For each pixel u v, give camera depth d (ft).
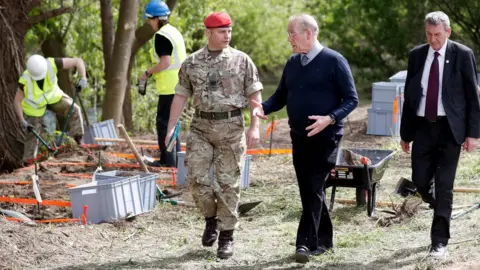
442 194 29.19
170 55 47.32
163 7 47.78
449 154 29.12
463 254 29.76
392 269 28.73
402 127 30.45
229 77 29.99
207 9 99.86
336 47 121.49
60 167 51.70
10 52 57.67
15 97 54.13
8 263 30.14
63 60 55.36
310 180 29.04
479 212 36.45
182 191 43.34
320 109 28.35
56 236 33.47
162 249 32.78
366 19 114.42
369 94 118.62
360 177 35.60
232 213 30.58
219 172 30.66
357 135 65.10
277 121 79.97
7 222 34.58
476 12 100.78
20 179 48.55
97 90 103.09
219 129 30.14
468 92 28.78
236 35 146.72
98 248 32.91
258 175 49.32
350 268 29.04
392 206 38.04
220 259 30.81
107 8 77.10
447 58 28.76
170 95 48.49
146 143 59.16
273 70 177.78
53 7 81.46
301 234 29.53
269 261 30.40
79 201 36.42
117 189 36.68
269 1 153.07
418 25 109.19
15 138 57.41
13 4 58.75
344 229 35.27
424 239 32.60
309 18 28.30
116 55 70.38
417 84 29.35
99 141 59.67
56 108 56.59
